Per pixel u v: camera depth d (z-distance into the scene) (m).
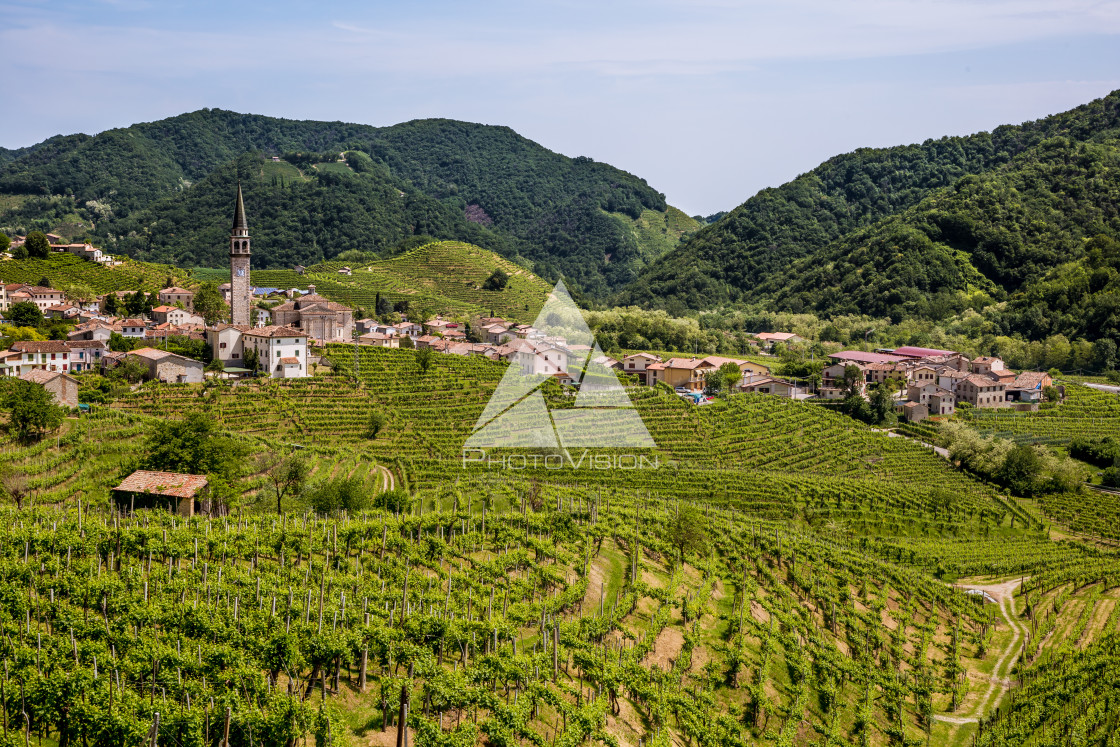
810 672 49.12
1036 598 74.56
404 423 100.44
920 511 95.56
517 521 56.03
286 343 114.75
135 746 27.75
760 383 143.50
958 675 57.88
